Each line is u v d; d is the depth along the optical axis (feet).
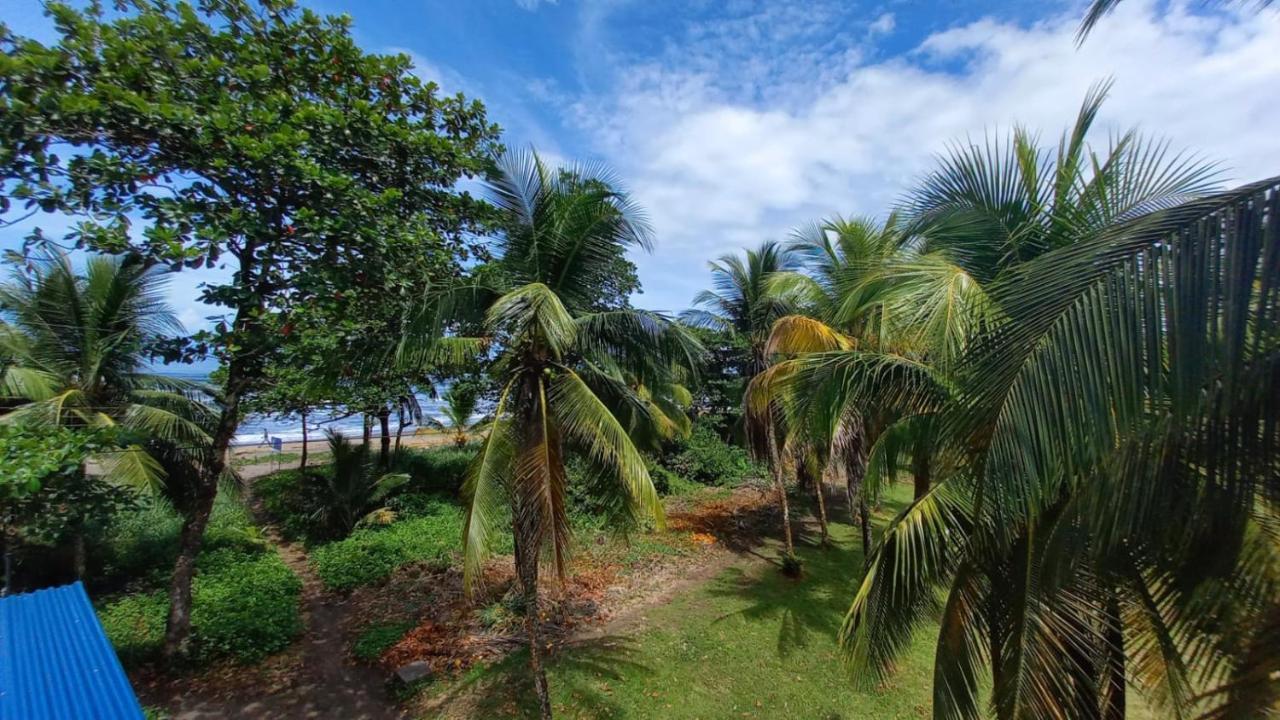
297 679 21.26
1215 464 7.46
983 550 12.16
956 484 13.44
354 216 18.67
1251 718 7.86
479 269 19.62
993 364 7.40
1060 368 6.63
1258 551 8.57
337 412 51.78
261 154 16.05
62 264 26.25
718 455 59.52
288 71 20.02
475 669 21.84
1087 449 6.42
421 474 55.26
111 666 11.00
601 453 17.29
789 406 20.27
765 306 36.81
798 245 32.68
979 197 14.51
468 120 24.39
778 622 26.63
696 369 19.94
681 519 45.06
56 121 14.88
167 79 17.17
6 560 22.21
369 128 19.77
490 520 16.51
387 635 24.44
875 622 13.84
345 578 30.96
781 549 38.83
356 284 19.42
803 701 20.21
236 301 18.21
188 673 20.99
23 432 17.98
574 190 18.28
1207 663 9.04
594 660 22.72
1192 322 6.08
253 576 30.53
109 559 29.68
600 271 19.07
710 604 28.91
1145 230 6.63
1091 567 10.84
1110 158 12.69
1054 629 10.63
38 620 13.00
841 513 49.03
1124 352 6.33
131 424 26.43
